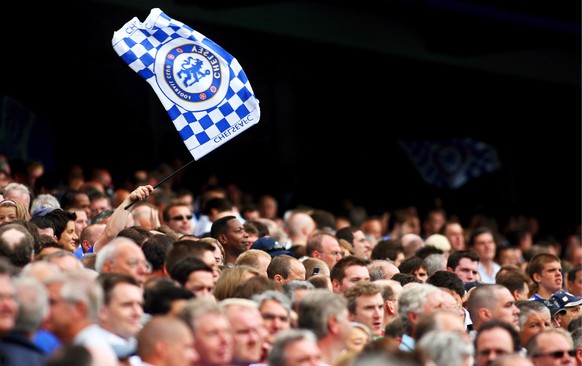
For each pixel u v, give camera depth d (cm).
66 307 935
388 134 3041
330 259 1628
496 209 3203
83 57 2466
